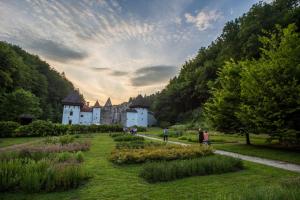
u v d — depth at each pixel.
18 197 6.47
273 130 15.68
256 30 49.09
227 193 6.63
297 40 15.98
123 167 10.69
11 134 30.78
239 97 20.45
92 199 6.39
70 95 84.50
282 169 10.34
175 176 8.59
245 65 21.39
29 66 86.31
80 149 16.05
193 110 73.38
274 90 15.02
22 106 46.69
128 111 90.19
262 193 4.79
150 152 12.55
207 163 9.62
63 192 6.97
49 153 12.17
